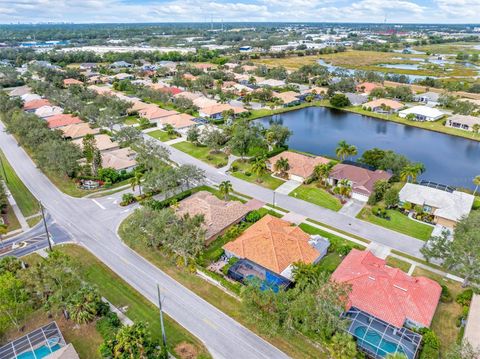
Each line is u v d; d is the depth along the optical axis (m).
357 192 73.50
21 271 44.00
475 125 118.00
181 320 43.47
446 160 99.62
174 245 50.44
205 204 64.19
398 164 80.81
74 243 58.62
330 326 37.25
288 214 67.81
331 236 60.97
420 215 66.44
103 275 51.06
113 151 92.19
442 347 39.78
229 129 103.56
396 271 48.59
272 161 86.69
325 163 84.75
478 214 54.62
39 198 73.50
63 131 105.69
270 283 47.62
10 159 93.44
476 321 42.78
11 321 42.53
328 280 41.91
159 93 150.50
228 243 56.50
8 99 131.88
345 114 146.75
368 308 43.06
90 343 40.12
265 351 39.38
